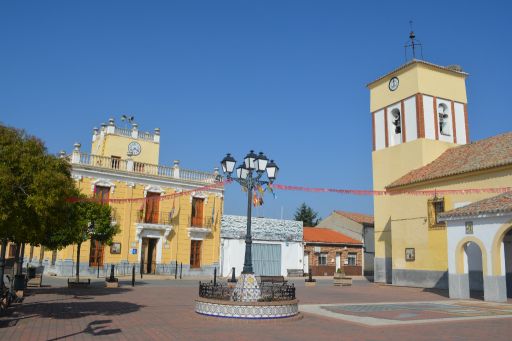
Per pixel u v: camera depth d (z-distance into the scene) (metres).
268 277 24.42
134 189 33.91
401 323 12.32
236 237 38.50
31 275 26.28
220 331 10.70
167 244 34.81
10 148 10.74
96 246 31.77
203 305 12.83
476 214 18.72
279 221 41.00
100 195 32.47
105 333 10.03
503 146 25.17
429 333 10.85
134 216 33.50
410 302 18.33
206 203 37.25
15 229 10.98
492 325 12.17
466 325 12.16
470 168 24.08
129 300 16.91
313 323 12.27
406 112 31.66
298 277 39.38
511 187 22.02
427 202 26.53
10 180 10.21
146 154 38.06
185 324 11.58
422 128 30.28
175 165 36.28
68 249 30.73
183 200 36.03
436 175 25.95
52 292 19.12
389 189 29.14
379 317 13.59
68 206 12.80
